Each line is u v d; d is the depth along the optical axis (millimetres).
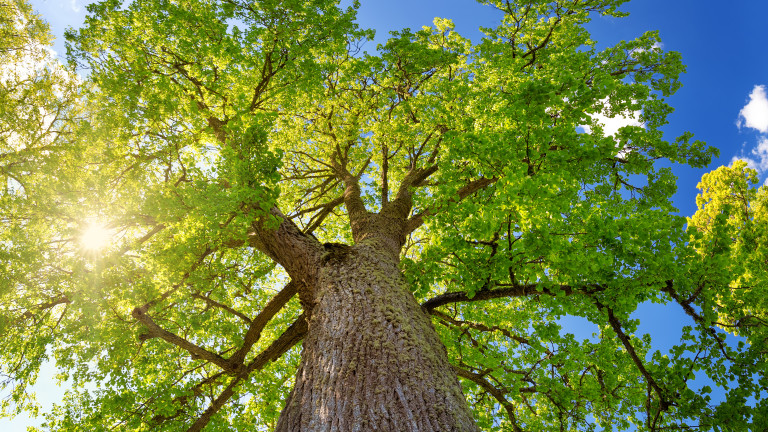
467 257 4652
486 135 4195
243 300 8086
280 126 8523
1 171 5844
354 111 8609
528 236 3992
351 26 6328
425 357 3193
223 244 5402
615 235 3977
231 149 4539
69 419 5602
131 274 5008
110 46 6055
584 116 4609
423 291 4941
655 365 5059
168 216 4441
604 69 7199
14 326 5445
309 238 5438
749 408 4293
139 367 6145
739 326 4465
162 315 5707
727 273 4172
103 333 4895
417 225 6672
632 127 4312
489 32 8133
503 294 4754
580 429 5914
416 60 7812
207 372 7016
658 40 7242
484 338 7930
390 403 2637
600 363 5793
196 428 5883
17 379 5426
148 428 5957
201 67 6113
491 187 5055
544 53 7613
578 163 4633
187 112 5875
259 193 4496
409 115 8461
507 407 6188
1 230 4977
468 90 6766
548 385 5801
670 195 7020
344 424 2520
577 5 7820
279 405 6520
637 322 4922
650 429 4859
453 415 2631
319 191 10062
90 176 5527
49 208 4840
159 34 6098
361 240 5633
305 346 3717
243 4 5828
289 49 6164
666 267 4117
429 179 7711
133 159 6035
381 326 3457
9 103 6297
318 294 4289
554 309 4824
